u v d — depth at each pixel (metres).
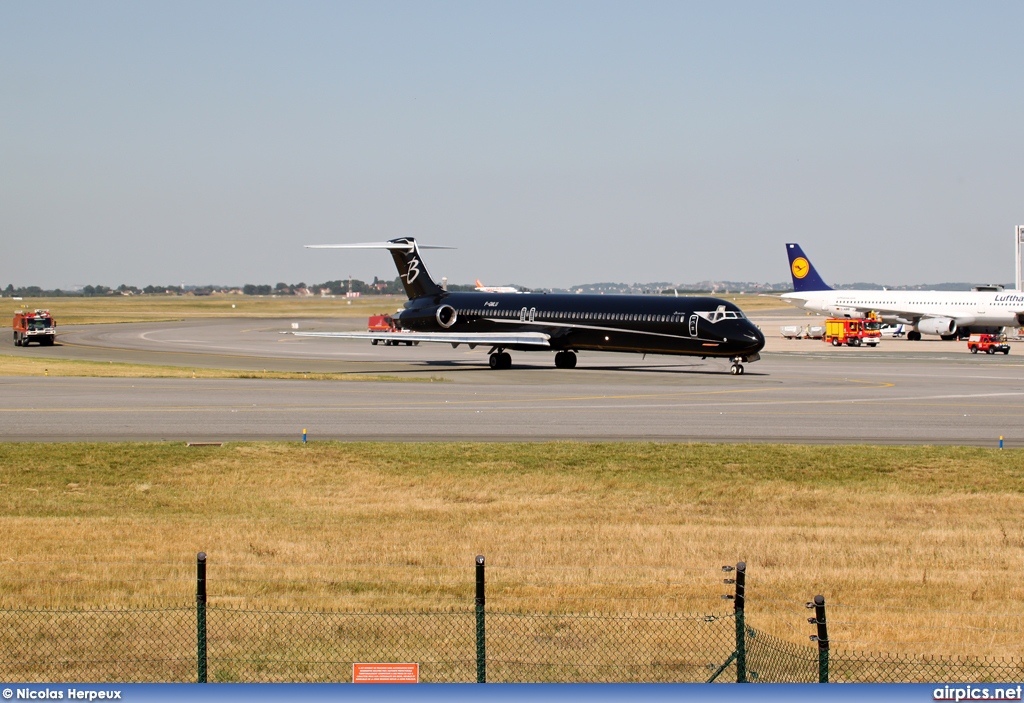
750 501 109.88
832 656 63.50
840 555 86.25
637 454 135.88
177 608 71.31
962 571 81.81
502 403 198.25
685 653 64.06
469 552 86.88
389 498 111.38
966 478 122.62
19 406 189.50
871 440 151.25
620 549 88.06
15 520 99.19
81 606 71.88
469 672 60.69
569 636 66.69
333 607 71.88
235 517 101.50
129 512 104.25
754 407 192.50
